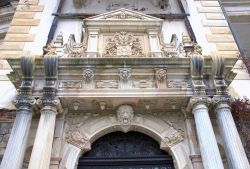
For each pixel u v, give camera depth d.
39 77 8.04
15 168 6.39
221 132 7.37
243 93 9.44
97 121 8.28
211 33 11.25
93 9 12.27
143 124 8.27
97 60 8.05
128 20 9.90
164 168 7.91
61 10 12.02
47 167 6.55
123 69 8.09
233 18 13.29
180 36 11.03
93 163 7.91
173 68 8.19
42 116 7.25
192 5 12.49
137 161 8.00
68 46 9.11
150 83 8.16
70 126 8.12
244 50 11.60
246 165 6.56
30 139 7.63
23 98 7.54
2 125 8.38
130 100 8.01
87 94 7.76
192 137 7.81
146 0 12.72
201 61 8.05
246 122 8.42
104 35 9.85
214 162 6.55
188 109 8.02
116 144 8.39
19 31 10.82
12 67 8.10
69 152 7.62
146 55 9.20
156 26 9.91
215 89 7.93
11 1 13.73
